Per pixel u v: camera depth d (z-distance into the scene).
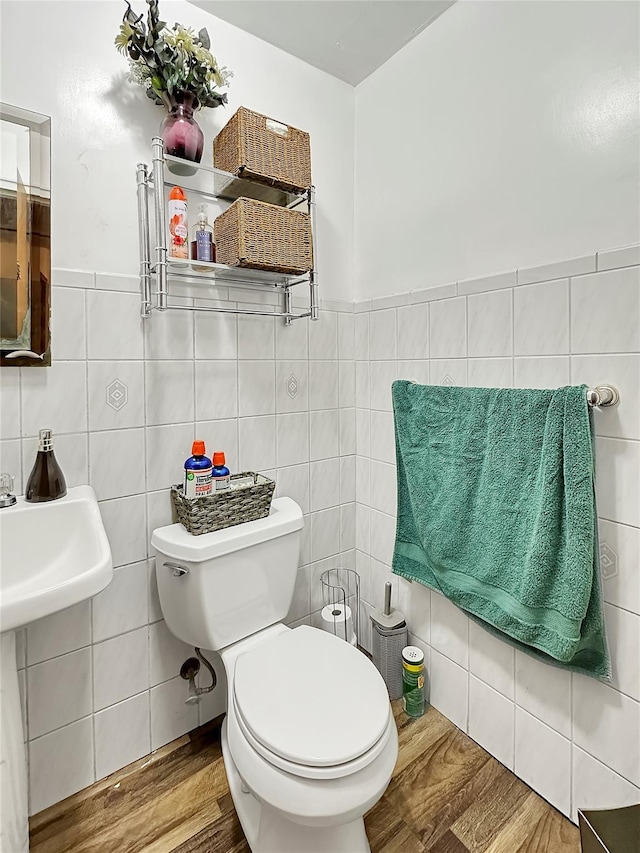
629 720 1.08
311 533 1.78
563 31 1.14
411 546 1.59
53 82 1.17
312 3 1.39
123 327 1.30
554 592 1.13
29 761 1.22
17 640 1.19
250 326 1.55
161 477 1.39
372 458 1.81
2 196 1.12
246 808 1.17
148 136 1.32
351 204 1.82
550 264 1.19
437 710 1.58
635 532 1.06
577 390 1.06
